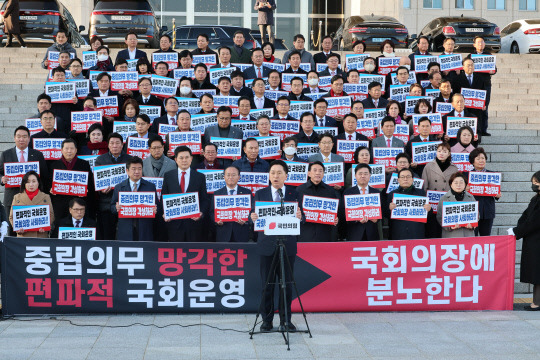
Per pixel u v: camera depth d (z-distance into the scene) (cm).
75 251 885
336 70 1477
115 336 793
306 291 905
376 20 2133
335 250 905
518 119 1542
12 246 879
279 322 861
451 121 1232
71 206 962
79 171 1023
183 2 3762
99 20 1953
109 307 888
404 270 910
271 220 772
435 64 1434
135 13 1959
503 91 1689
